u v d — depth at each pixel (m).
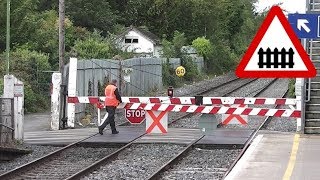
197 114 27.25
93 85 28.75
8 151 15.75
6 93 17.72
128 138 18.86
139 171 13.91
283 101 18.97
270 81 56.38
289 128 21.31
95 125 23.62
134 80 36.97
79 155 16.53
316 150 14.79
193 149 17.19
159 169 13.35
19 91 17.98
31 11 41.78
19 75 29.78
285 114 18.42
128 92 35.12
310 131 18.36
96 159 15.94
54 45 38.69
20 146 17.64
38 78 31.09
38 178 13.16
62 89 22.44
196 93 40.00
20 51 32.97
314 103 18.73
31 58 31.38
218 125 22.19
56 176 13.44
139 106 19.14
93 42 42.03
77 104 24.94
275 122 23.48
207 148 17.34
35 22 38.44
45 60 32.28
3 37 35.47
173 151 16.73
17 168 13.58
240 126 22.11
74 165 14.97
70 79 22.28
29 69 30.83
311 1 20.12
